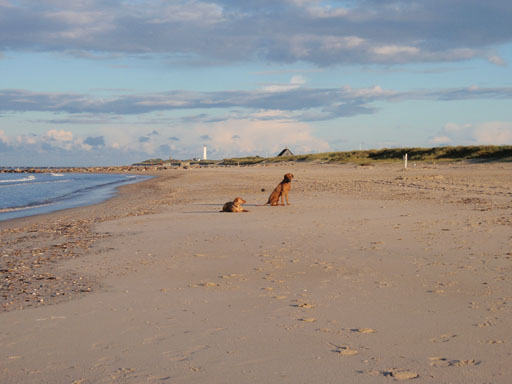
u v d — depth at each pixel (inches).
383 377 134.9
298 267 297.9
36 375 145.5
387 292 232.7
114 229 526.3
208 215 615.8
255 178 1958.7
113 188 1731.1
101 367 150.0
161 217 617.0
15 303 237.6
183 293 243.3
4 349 170.2
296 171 2699.3
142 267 315.6
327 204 701.9
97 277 292.8
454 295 223.6
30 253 399.2
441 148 3432.6
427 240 378.9
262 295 233.9
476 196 759.1
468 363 143.3
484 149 3046.3
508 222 458.3
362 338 168.2
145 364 151.0
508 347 155.3
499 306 203.2
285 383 132.9
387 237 399.5
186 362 151.2
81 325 195.8
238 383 134.1
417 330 175.5
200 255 347.9
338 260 315.6
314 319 191.9
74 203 1090.1
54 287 270.8
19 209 972.6
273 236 424.2
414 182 1197.7
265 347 161.9
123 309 217.6
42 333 187.0
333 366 143.9
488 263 291.4
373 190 967.0
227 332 179.6
